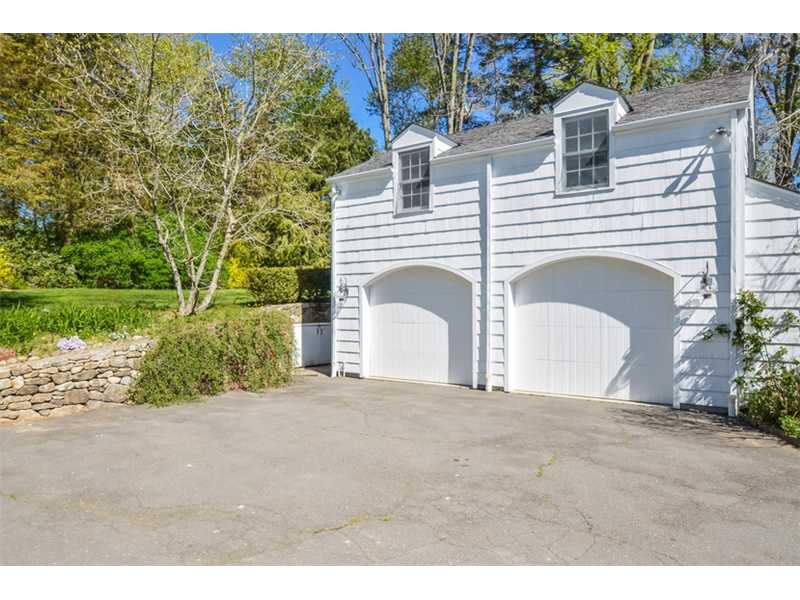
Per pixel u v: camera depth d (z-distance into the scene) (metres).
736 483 5.22
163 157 14.02
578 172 9.77
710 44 19.80
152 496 4.93
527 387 10.45
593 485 5.18
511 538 4.05
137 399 9.35
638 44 20.12
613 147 9.29
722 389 8.30
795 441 6.68
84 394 8.84
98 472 5.62
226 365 10.69
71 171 16.91
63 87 15.16
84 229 19.03
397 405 9.25
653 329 9.07
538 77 24.00
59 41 14.33
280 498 4.86
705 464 5.83
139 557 3.79
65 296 17.27
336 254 13.39
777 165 16.38
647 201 8.97
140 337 10.41
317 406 9.17
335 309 13.36
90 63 14.89
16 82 16.48
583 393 9.80
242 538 4.07
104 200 14.56
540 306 10.30
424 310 11.99
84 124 14.58
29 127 16.33
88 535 4.12
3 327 10.10
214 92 14.56
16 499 4.88
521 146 10.23
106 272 21.64
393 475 5.49
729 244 8.23
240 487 5.15
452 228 11.35
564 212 9.85
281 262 20.70
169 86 14.30
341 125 24.95
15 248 20.41
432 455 6.20
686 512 4.52
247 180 16.09
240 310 15.11
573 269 9.91
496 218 10.72
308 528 4.23
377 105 27.94
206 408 9.00
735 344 8.09
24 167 15.79
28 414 8.20
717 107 8.17
